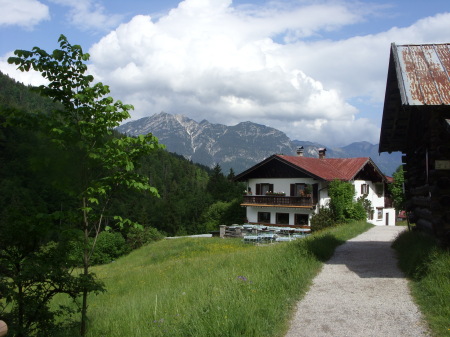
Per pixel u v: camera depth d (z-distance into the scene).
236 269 10.27
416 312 6.38
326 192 34.34
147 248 29.95
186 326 5.69
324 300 7.30
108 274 18.02
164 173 120.69
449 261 7.45
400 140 14.20
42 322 6.44
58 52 6.35
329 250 12.89
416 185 13.67
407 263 9.70
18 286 5.99
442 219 9.09
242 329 5.40
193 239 31.08
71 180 6.39
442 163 9.10
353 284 8.48
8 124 6.18
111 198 7.31
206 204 83.94
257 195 36.56
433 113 9.12
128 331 6.63
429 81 8.66
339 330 5.76
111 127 6.70
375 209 40.91
